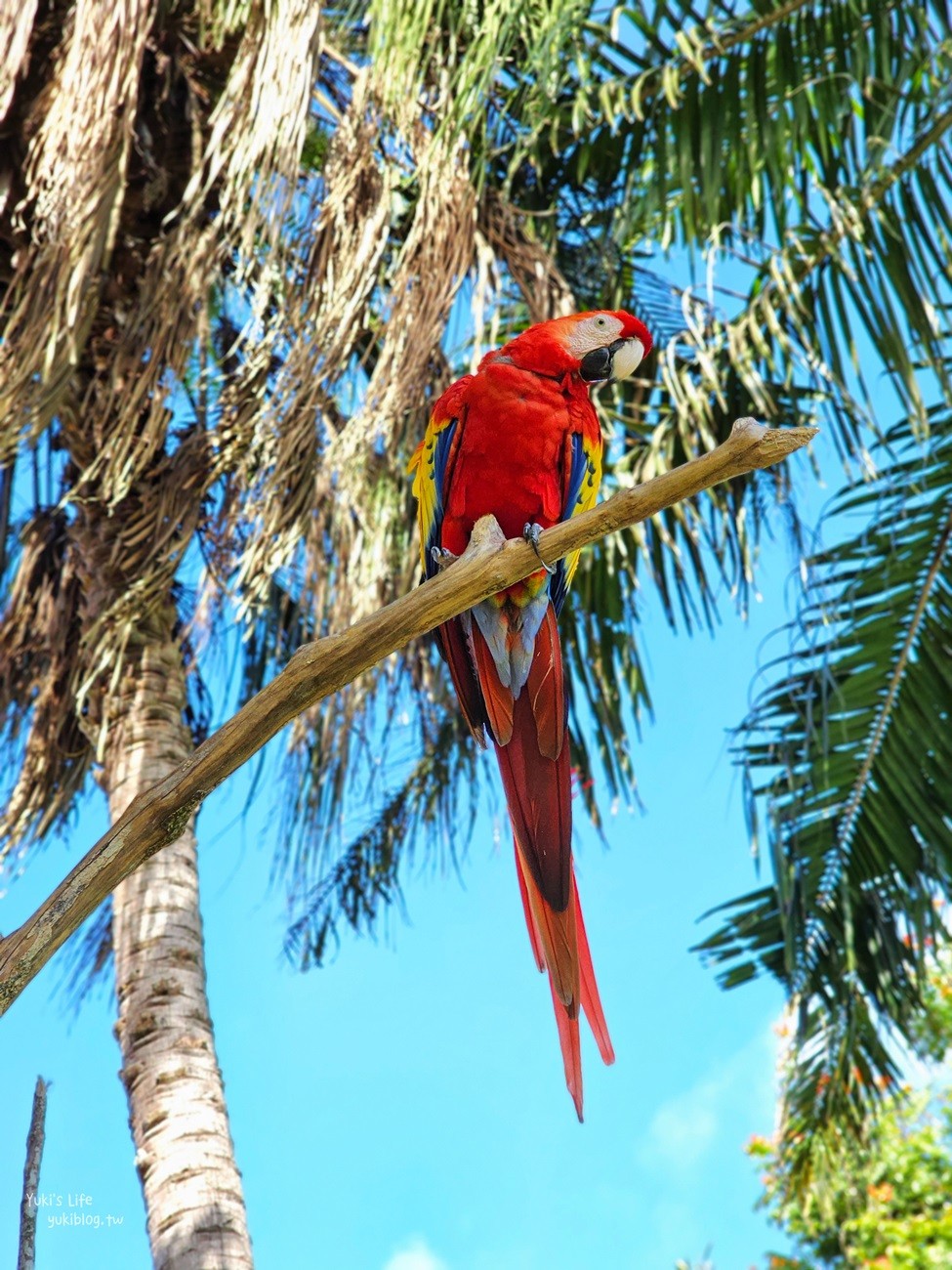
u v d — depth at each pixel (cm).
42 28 452
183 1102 347
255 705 229
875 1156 656
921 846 518
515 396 350
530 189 540
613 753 533
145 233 470
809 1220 773
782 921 502
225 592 475
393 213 479
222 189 457
